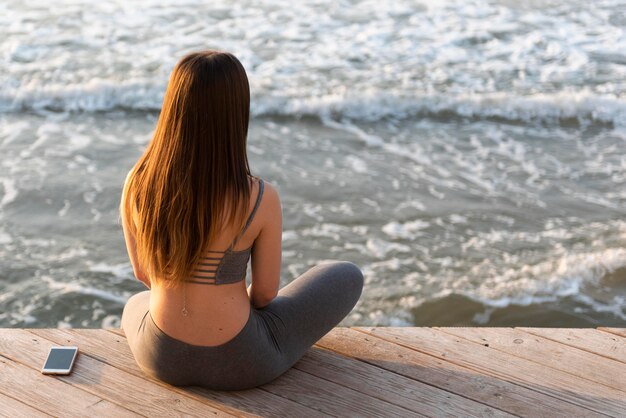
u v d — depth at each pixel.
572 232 5.25
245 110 2.12
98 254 4.96
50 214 5.42
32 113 7.43
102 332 3.00
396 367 2.82
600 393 2.69
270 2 10.37
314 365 2.82
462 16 9.93
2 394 2.62
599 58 8.73
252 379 2.56
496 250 5.03
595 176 6.18
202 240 2.20
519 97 7.69
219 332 2.38
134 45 9.03
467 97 7.73
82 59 8.60
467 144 6.89
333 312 2.70
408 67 8.56
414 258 4.94
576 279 4.68
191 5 10.25
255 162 6.40
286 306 2.61
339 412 2.57
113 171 6.16
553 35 9.34
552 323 4.29
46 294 4.52
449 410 2.60
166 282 2.30
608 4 10.22
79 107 7.61
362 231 5.27
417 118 7.52
